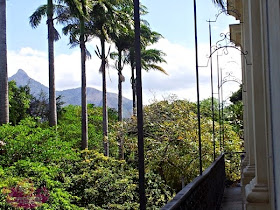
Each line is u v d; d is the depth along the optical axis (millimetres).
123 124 23891
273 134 3561
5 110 19344
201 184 5219
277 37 2750
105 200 16562
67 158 16859
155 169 20422
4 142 15445
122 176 17859
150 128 22016
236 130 25062
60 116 38219
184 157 20766
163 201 17391
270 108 3705
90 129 33281
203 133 21188
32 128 16719
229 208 9312
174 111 22312
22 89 36719
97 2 26234
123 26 28266
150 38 31750
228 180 18891
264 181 4633
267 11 3646
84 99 26875
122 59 31891
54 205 13016
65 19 25953
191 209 4066
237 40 11703
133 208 15938
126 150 23734
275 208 3586
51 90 24172
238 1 9391
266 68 3990
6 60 19609
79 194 16688
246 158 9867
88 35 27719
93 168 18547
